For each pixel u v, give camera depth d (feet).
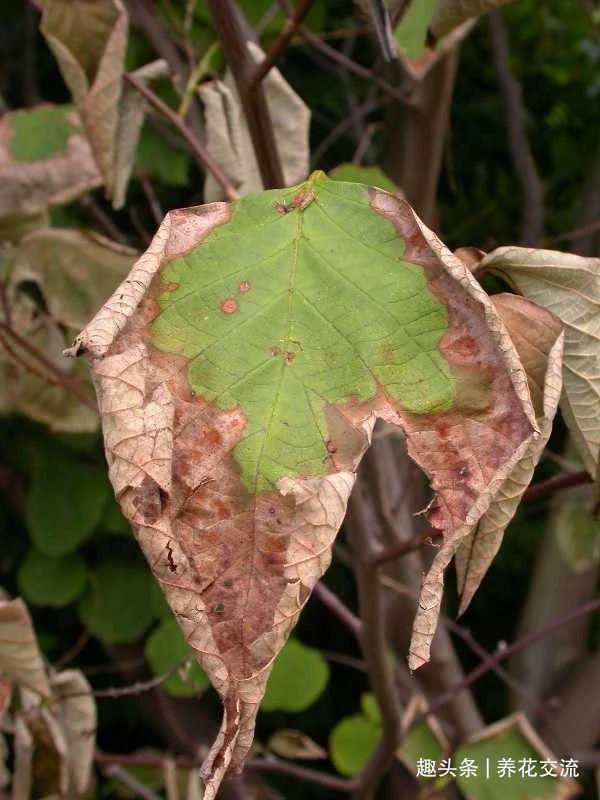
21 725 1.57
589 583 3.40
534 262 1.03
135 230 3.07
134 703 3.48
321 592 1.86
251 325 0.89
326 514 0.81
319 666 2.16
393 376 0.88
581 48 3.80
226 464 0.85
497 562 3.85
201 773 0.78
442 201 3.70
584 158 3.87
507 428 0.87
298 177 1.54
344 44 3.20
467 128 3.85
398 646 2.52
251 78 1.18
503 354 0.87
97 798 2.79
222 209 0.93
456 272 0.89
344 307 0.90
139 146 2.22
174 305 0.89
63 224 2.46
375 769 1.89
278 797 2.76
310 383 0.88
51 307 1.79
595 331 1.04
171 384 0.86
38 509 2.50
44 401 2.03
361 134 2.75
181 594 0.79
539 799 2.06
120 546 2.65
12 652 1.41
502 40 3.15
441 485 0.86
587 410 1.07
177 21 1.98
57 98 3.45
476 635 4.05
